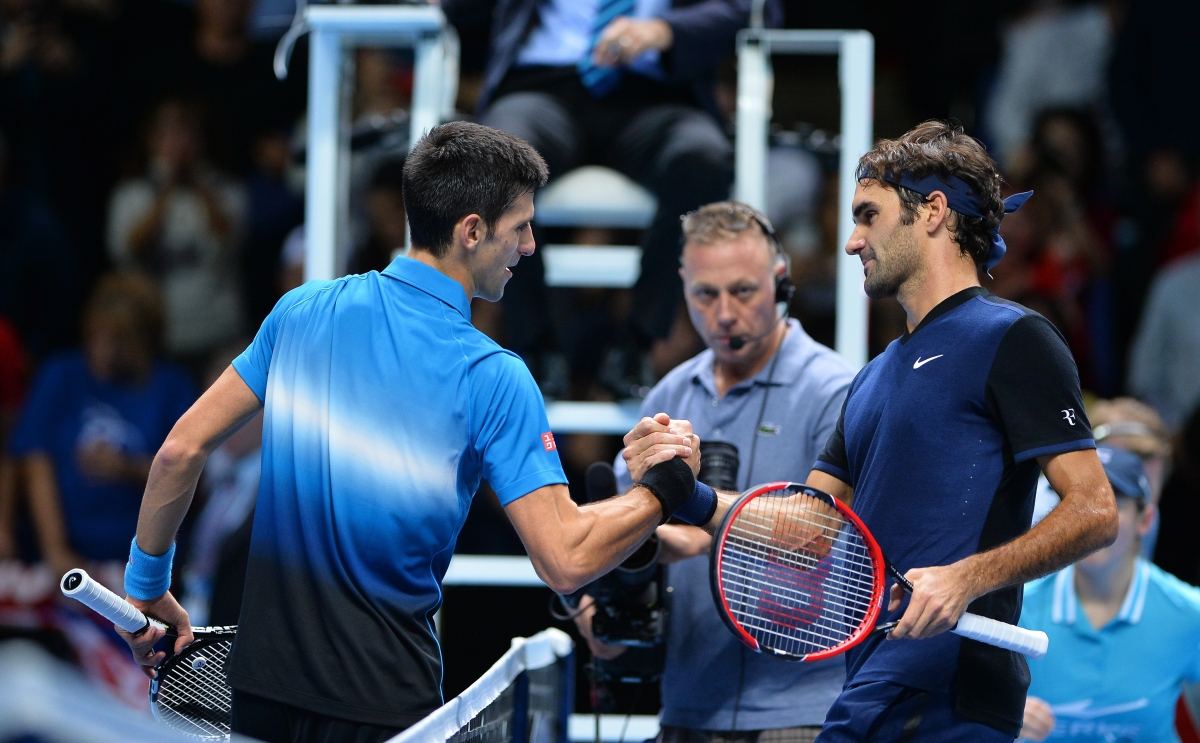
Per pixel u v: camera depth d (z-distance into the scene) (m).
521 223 8.98
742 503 8.47
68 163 26.72
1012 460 8.55
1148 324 22.52
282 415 8.73
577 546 8.49
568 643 10.27
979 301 8.85
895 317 21.98
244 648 8.62
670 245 13.84
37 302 25.58
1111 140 25.80
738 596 9.30
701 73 14.73
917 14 28.84
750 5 14.88
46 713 3.44
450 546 8.85
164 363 22.55
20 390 23.83
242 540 14.75
